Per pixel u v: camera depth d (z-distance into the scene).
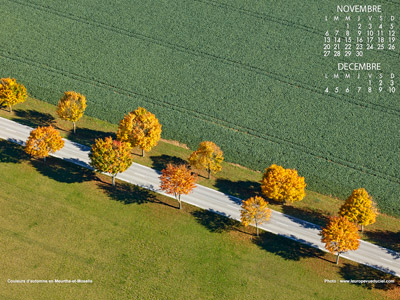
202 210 88.94
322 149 99.25
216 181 93.88
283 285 80.25
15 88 97.12
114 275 79.12
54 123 99.81
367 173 96.06
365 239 87.00
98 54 113.38
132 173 93.31
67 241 82.38
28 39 114.94
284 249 84.69
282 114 105.06
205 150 89.62
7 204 86.19
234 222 87.75
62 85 106.75
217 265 81.75
